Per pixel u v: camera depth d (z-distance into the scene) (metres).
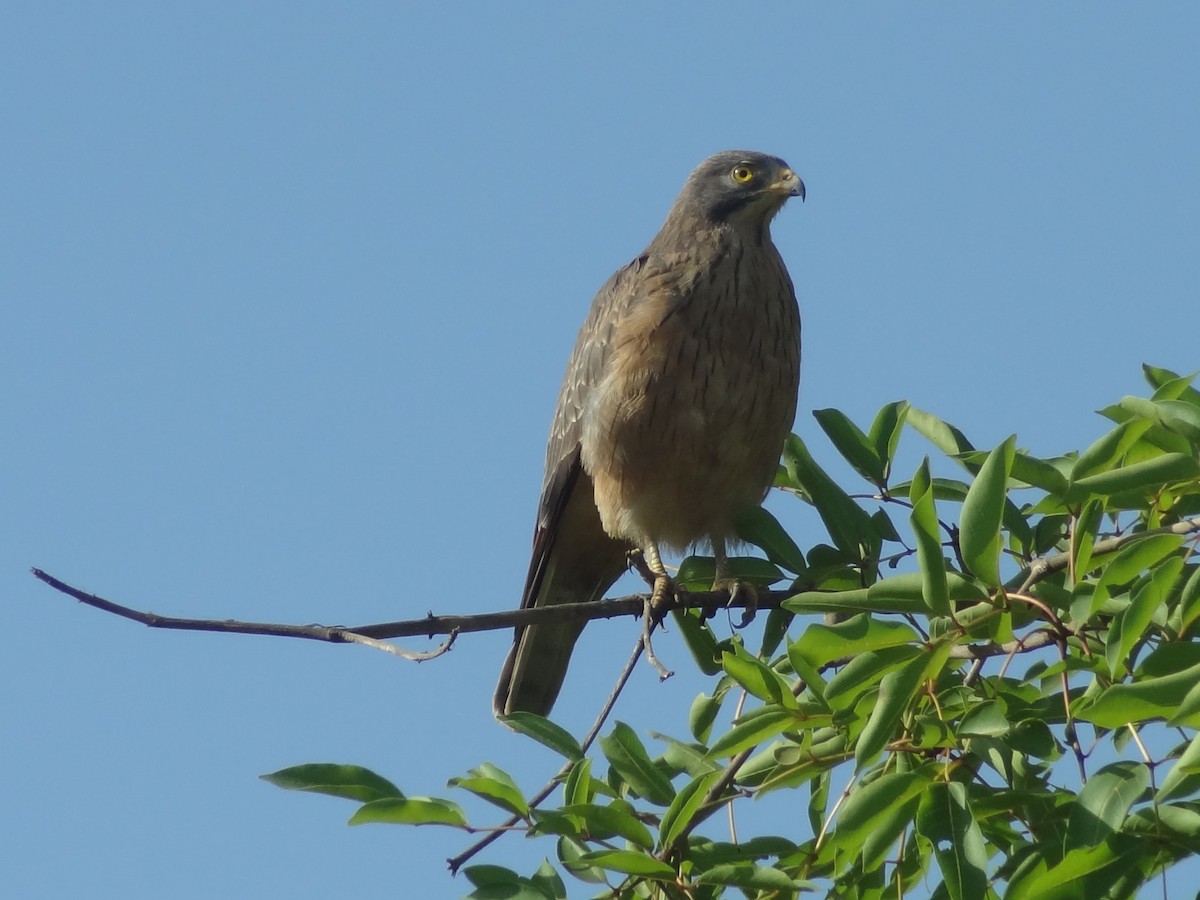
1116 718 8.05
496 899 9.16
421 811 9.19
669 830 9.27
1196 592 9.12
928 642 8.91
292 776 9.39
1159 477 9.83
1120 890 8.51
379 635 10.82
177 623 9.78
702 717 11.90
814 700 9.41
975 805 9.32
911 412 12.41
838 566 12.13
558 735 9.89
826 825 9.86
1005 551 11.41
